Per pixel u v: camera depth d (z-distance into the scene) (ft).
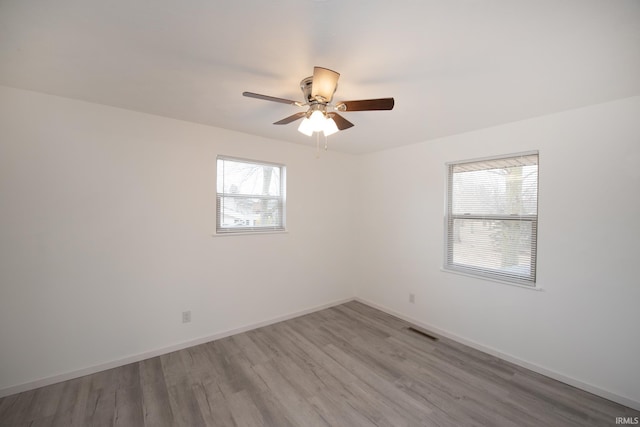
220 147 9.80
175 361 8.39
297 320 11.68
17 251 6.79
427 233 10.93
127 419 6.11
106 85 6.45
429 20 4.06
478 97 6.74
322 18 4.05
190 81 6.16
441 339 10.06
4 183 6.64
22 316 6.86
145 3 3.77
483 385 7.39
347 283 14.02
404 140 10.94
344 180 13.79
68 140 7.32
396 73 5.63
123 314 8.14
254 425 5.99
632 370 6.58
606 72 5.46
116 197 7.99
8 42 4.71
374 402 6.71
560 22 4.04
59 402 6.56
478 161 9.59
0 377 6.66
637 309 6.54
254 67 5.52
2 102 6.60
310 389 7.17
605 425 6.03
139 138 8.30
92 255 7.68
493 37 4.44
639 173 6.50
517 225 8.68
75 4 3.78
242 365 8.23
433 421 6.13
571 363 7.45
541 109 7.49
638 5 3.63
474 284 9.48
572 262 7.45
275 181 11.57
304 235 12.26
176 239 8.99
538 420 6.18
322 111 5.76
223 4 3.79
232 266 10.19
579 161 7.34
